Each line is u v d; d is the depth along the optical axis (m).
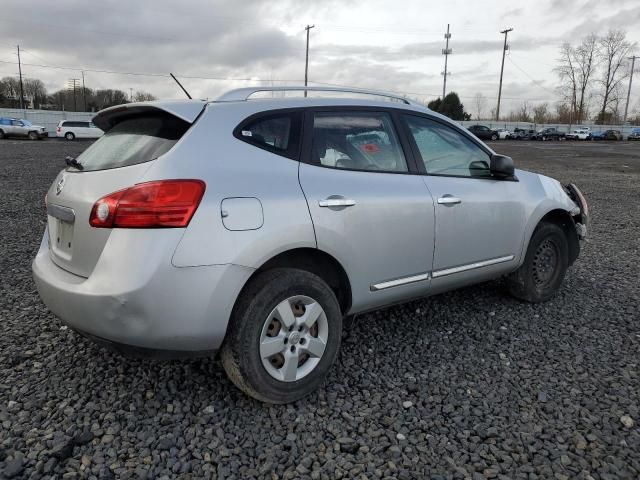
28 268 5.39
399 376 3.27
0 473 2.30
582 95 82.69
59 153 24.00
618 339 3.87
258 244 2.64
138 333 2.46
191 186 2.51
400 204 3.28
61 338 3.71
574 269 5.80
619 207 10.82
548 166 22.33
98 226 2.52
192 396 2.98
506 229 4.04
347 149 3.21
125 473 2.35
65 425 2.69
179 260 2.46
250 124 2.87
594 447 2.57
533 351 3.65
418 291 3.54
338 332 3.04
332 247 2.94
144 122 2.94
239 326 2.66
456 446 2.58
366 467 2.42
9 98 77.94
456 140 3.90
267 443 2.59
